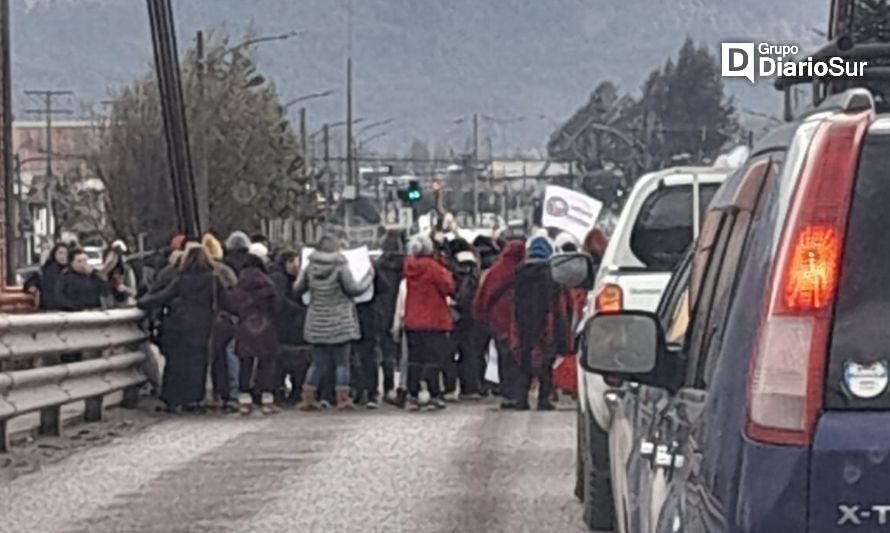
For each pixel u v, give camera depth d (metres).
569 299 19.00
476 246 24.11
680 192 11.84
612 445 7.75
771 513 3.66
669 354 5.00
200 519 11.22
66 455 14.77
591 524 10.52
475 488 12.58
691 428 4.28
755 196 4.43
